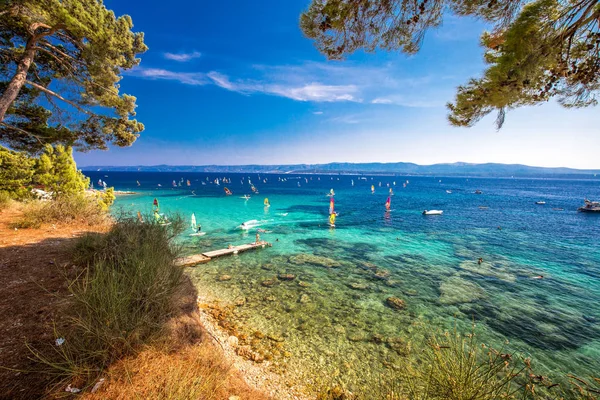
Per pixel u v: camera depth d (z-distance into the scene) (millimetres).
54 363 2924
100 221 10391
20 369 2861
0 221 9273
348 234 23891
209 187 88250
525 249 19703
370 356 7336
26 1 8578
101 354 3193
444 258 17250
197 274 13203
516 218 33938
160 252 6012
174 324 4309
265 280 12633
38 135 12797
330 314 9625
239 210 37750
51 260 5828
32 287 4578
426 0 3938
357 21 4293
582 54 4117
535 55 3914
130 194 61312
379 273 14141
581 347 8258
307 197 58875
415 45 4484
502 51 4379
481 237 23328
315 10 4480
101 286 3893
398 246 20078
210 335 5113
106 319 3443
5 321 3596
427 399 3473
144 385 3041
